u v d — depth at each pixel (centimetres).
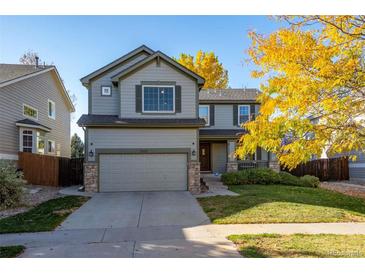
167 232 671
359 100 746
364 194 1266
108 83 1477
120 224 752
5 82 1456
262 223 746
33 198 1134
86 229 705
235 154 909
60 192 1282
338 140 777
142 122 1314
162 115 1391
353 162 1847
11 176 991
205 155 2086
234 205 947
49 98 2050
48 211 892
